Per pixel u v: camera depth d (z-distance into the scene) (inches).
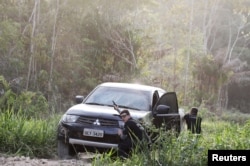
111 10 1387.8
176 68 1718.8
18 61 1018.7
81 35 1285.7
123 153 452.4
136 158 405.4
